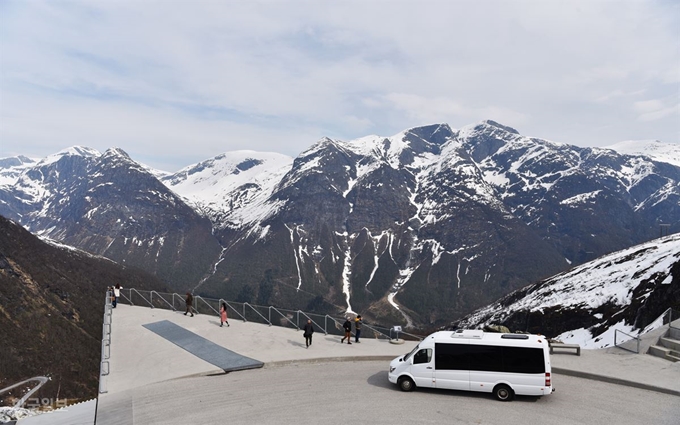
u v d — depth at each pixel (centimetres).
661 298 4697
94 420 2075
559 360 2717
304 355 2964
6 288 11125
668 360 2622
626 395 2177
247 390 2362
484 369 2164
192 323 3953
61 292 12850
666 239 9200
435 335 2300
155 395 2348
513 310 8694
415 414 1975
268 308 3881
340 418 1945
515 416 1934
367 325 3519
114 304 4806
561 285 8856
